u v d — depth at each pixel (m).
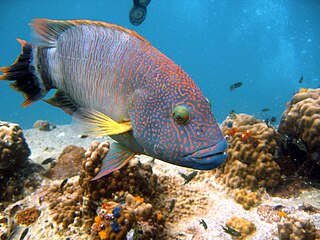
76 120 0.37
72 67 0.38
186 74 0.34
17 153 0.75
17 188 0.73
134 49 0.35
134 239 0.48
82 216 0.58
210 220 0.61
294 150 0.75
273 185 0.70
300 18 7.16
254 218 0.61
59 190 0.68
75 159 0.82
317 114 0.67
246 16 9.01
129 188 0.59
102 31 0.37
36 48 0.41
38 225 0.60
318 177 0.73
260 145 0.71
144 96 0.34
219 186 0.73
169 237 0.56
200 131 0.31
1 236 0.60
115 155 0.40
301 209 0.63
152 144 0.34
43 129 1.57
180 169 0.82
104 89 0.37
